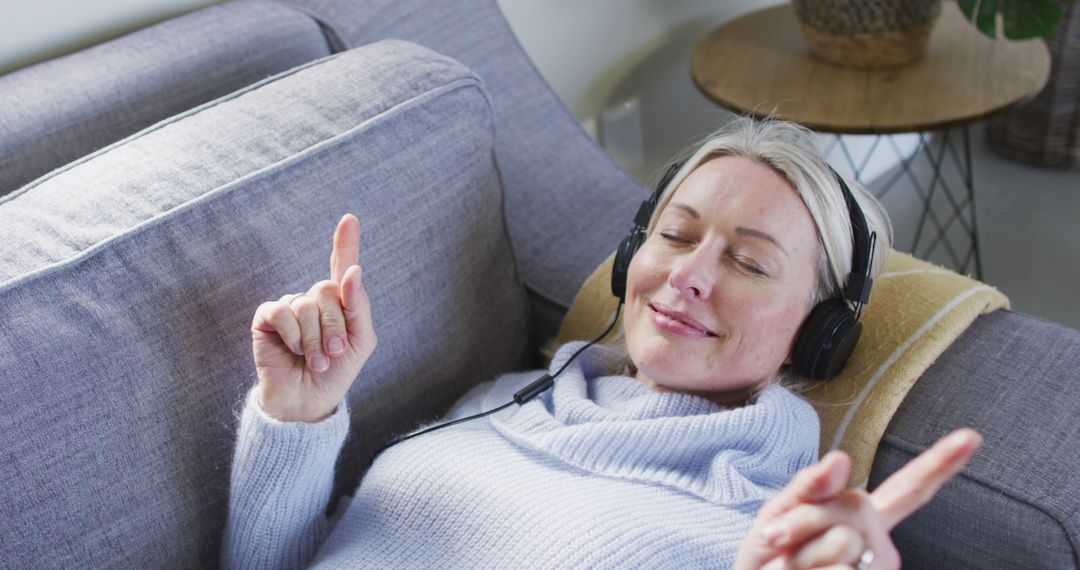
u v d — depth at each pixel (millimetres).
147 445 835
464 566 861
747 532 837
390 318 998
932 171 2490
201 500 881
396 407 1029
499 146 1351
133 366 822
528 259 1274
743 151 965
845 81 1607
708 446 885
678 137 2141
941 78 1582
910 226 2295
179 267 850
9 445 766
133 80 1079
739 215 915
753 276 909
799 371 964
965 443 560
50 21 1176
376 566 895
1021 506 850
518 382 1036
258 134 938
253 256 884
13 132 1006
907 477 581
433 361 1055
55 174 908
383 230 975
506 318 1157
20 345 776
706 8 2078
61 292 803
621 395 981
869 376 969
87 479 804
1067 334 996
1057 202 2309
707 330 918
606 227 1299
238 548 889
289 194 913
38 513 782
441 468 907
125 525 831
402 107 994
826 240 936
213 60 1128
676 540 812
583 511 829
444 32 1354
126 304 824
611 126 1979
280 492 865
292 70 1041
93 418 804
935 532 911
